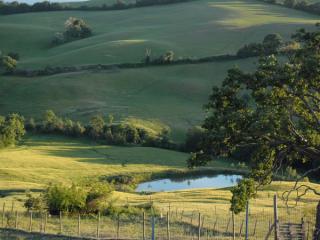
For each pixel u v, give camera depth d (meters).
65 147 137.50
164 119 161.12
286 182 92.31
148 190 103.75
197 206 69.94
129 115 161.88
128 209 62.91
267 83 39.31
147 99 178.75
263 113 38.94
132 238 46.34
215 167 124.38
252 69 189.38
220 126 40.12
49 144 139.75
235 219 60.19
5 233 44.66
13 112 166.25
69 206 60.03
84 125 151.00
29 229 49.75
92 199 61.34
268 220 59.72
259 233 53.41
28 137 146.75
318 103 41.25
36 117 161.88
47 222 54.81
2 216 55.00
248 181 41.97
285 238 42.12
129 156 130.88
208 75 193.38
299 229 43.53
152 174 117.44
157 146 144.25
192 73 195.38
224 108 41.16
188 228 54.53
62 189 60.47
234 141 40.50
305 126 42.28
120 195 82.50
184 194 84.56
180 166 125.38
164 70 197.88
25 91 181.25
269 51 46.31
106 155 130.88
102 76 193.38
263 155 42.00
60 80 188.75
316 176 114.19
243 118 39.16
